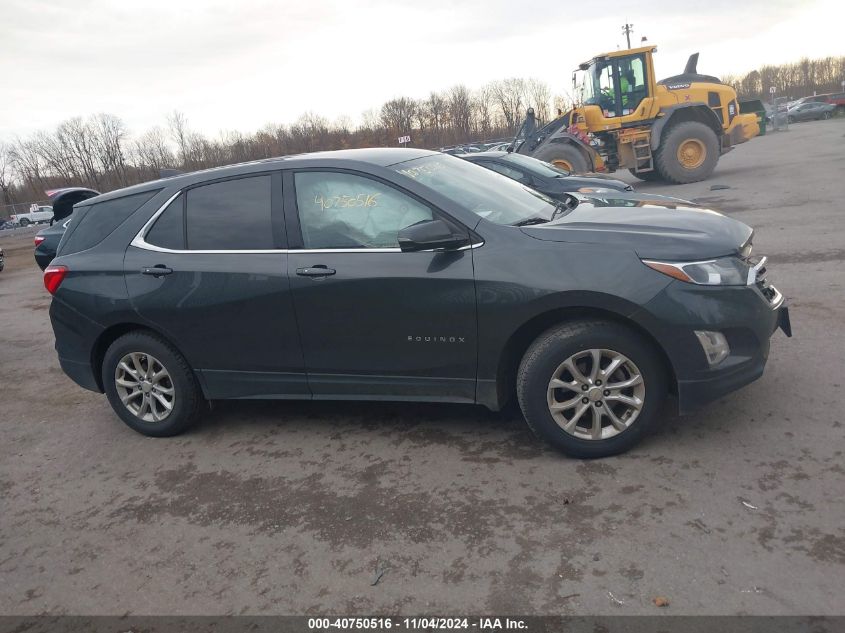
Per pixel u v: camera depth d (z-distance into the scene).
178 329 4.46
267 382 4.38
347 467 4.04
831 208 10.64
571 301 3.53
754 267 3.67
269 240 4.21
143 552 3.45
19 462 4.73
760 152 25.11
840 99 53.56
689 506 3.20
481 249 3.71
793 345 5.00
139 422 4.82
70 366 4.93
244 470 4.18
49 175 67.38
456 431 4.32
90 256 4.73
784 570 2.70
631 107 16.83
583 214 4.10
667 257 3.46
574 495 3.42
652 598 2.65
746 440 3.72
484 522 3.30
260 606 2.92
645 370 3.58
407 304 3.84
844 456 3.44
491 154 9.91
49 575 3.36
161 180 4.75
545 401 3.69
